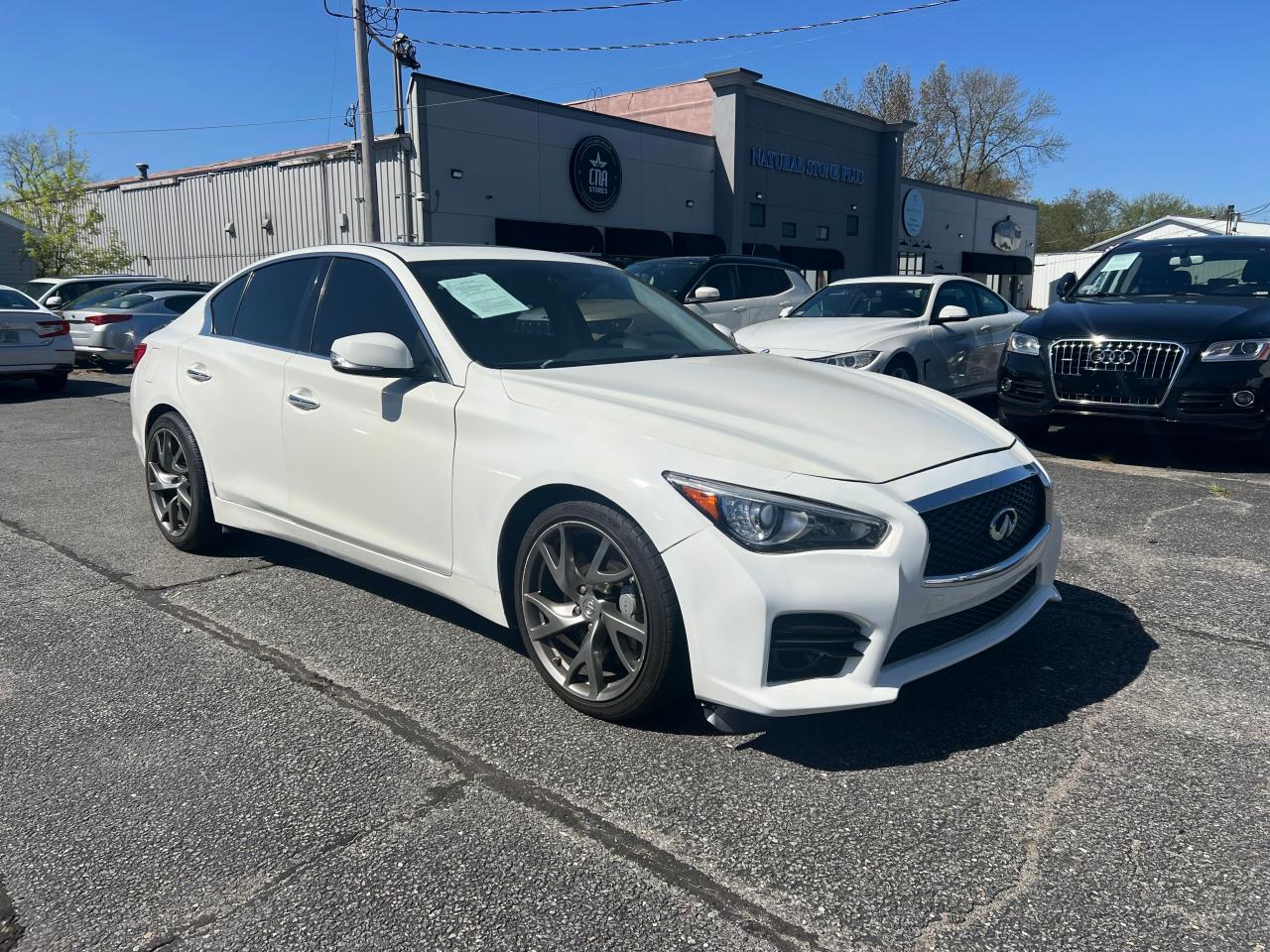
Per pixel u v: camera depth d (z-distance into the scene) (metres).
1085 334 6.96
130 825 2.59
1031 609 3.29
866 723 3.12
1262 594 4.24
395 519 3.67
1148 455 7.35
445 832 2.54
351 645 3.81
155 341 5.13
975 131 61.16
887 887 2.30
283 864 2.42
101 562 4.89
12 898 2.30
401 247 4.15
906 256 38.12
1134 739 2.99
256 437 4.29
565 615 3.15
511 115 22.73
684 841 2.49
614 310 4.21
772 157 29.80
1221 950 2.07
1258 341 6.42
